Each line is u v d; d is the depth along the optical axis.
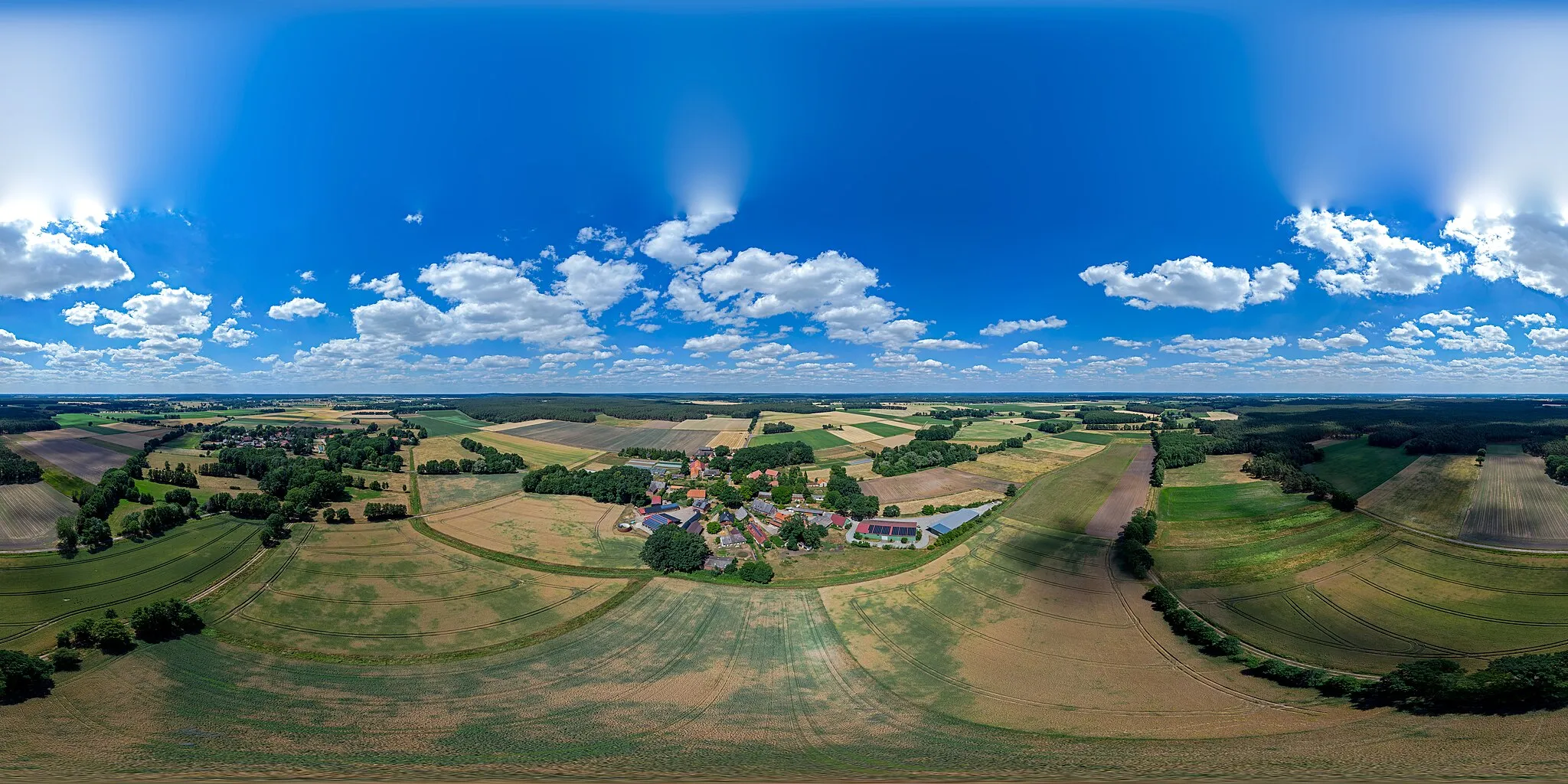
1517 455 114.75
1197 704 50.97
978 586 79.19
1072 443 195.75
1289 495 104.75
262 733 48.88
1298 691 51.41
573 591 79.69
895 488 138.75
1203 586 73.75
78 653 59.94
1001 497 128.12
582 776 41.31
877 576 84.19
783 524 106.12
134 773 42.16
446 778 40.94
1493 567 68.19
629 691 56.66
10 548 83.50
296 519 104.06
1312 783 36.34
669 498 131.62
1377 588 67.50
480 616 72.69
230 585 77.88
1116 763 41.91
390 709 53.16
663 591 79.69
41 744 46.50
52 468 129.50
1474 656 53.69
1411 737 41.75
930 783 39.50
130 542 88.38
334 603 74.88
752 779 40.69
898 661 62.19
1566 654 46.28
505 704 54.03
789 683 58.12
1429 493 94.19
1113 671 57.72
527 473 152.25
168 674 58.34
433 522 108.00
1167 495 116.12
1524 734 39.75
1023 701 53.59
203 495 115.88
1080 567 83.19
